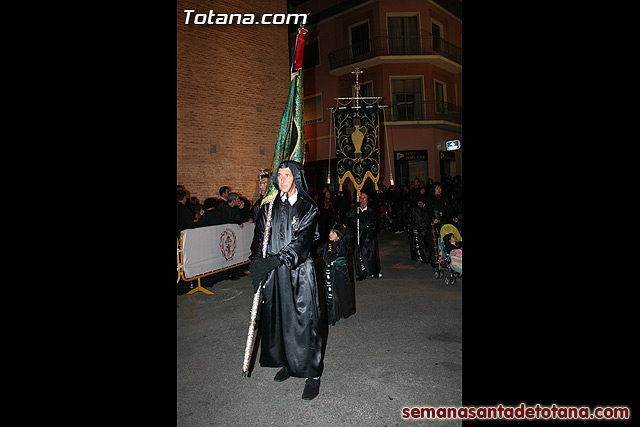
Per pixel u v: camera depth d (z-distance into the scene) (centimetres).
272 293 348
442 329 479
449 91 2275
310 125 2316
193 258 689
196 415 311
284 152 399
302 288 339
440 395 328
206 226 761
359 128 959
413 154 2086
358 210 746
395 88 2094
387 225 1585
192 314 577
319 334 339
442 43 2195
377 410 310
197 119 1109
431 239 741
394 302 598
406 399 324
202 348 448
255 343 461
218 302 642
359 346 436
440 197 839
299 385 357
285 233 349
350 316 539
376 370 377
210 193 1134
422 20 2094
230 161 1188
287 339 335
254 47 1272
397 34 2092
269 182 374
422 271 817
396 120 2091
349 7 2148
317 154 2292
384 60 2034
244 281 797
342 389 344
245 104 1237
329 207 1184
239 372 385
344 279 530
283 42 1366
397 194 1469
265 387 355
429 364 385
